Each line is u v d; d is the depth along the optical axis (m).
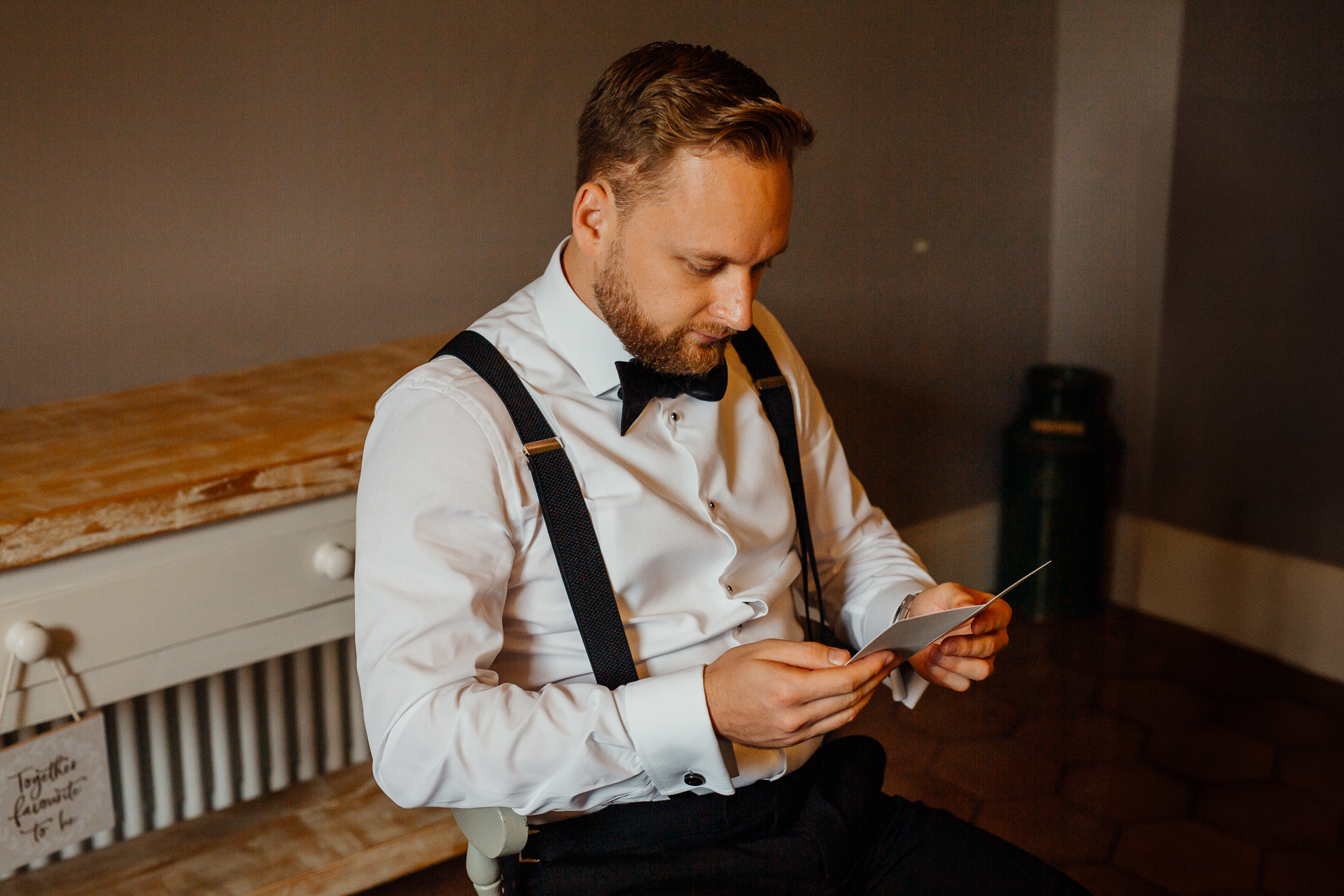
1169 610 2.27
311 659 1.72
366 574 0.98
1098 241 2.63
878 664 0.90
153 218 1.65
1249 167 1.85
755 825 1.06
